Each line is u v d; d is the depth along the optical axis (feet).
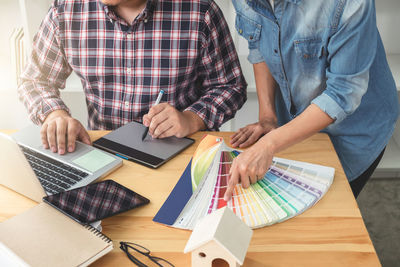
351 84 3.14
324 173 3.14
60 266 2.15
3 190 3.02
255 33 3.91
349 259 2.38
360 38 3.02
